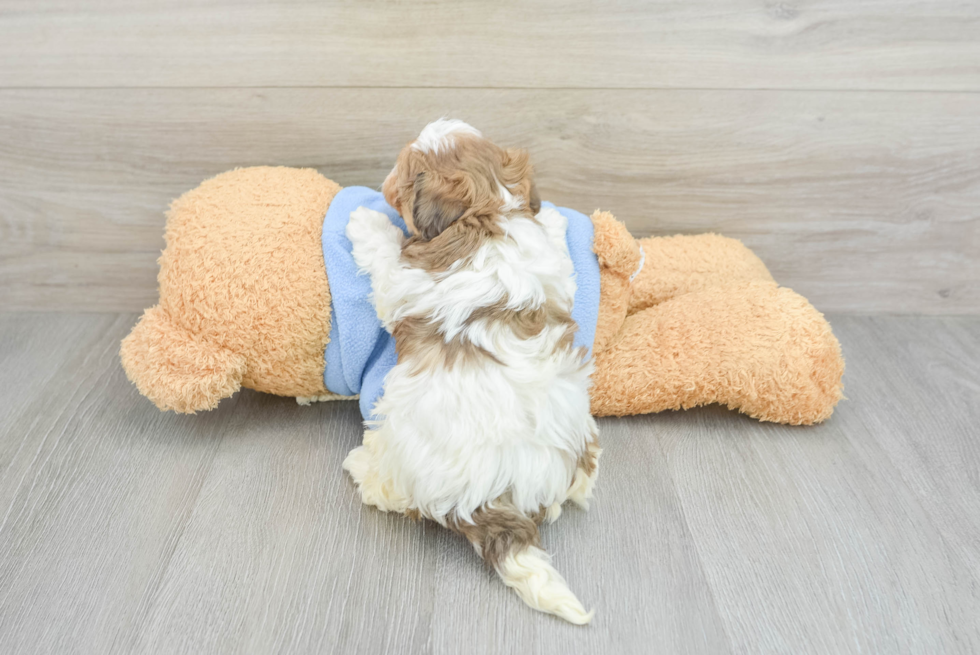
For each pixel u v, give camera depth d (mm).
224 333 1312
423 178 1164
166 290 1349
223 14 1482
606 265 1427
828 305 1911
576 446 1179
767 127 1652
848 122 1648
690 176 1712
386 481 1221
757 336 1455
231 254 1301
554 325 1215
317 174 1525
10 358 1650
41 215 1698
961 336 1838
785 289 1570
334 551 1196
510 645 1054
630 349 1486
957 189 1732
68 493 1291
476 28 1517
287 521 1251
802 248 1821
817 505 1321
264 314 1300
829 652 1061
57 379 1587
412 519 1260
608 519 1276
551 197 1733
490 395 1105
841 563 1205
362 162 1662
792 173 1712
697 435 1492
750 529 1265
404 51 1536
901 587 1166
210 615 1084
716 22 1529
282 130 1615
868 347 1788
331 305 1329
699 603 1126
